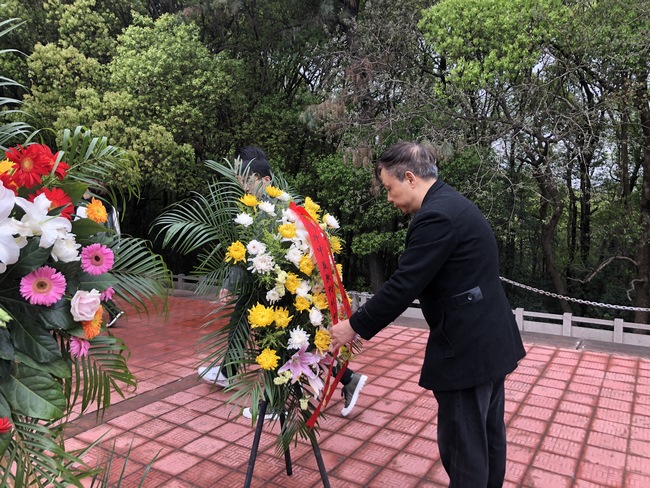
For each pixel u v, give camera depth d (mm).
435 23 7203
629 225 9023
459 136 7551
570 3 6844
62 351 1096
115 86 9125
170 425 3021
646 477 2463
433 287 1788
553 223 10258
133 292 1248
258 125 10570
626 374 4039
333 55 9117
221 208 1860
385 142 8180
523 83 7441
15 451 963
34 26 9969
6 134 1245
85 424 3002
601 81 7715
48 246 994
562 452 2717
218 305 2508
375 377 3922
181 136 9648
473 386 1725
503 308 1824
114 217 3721
